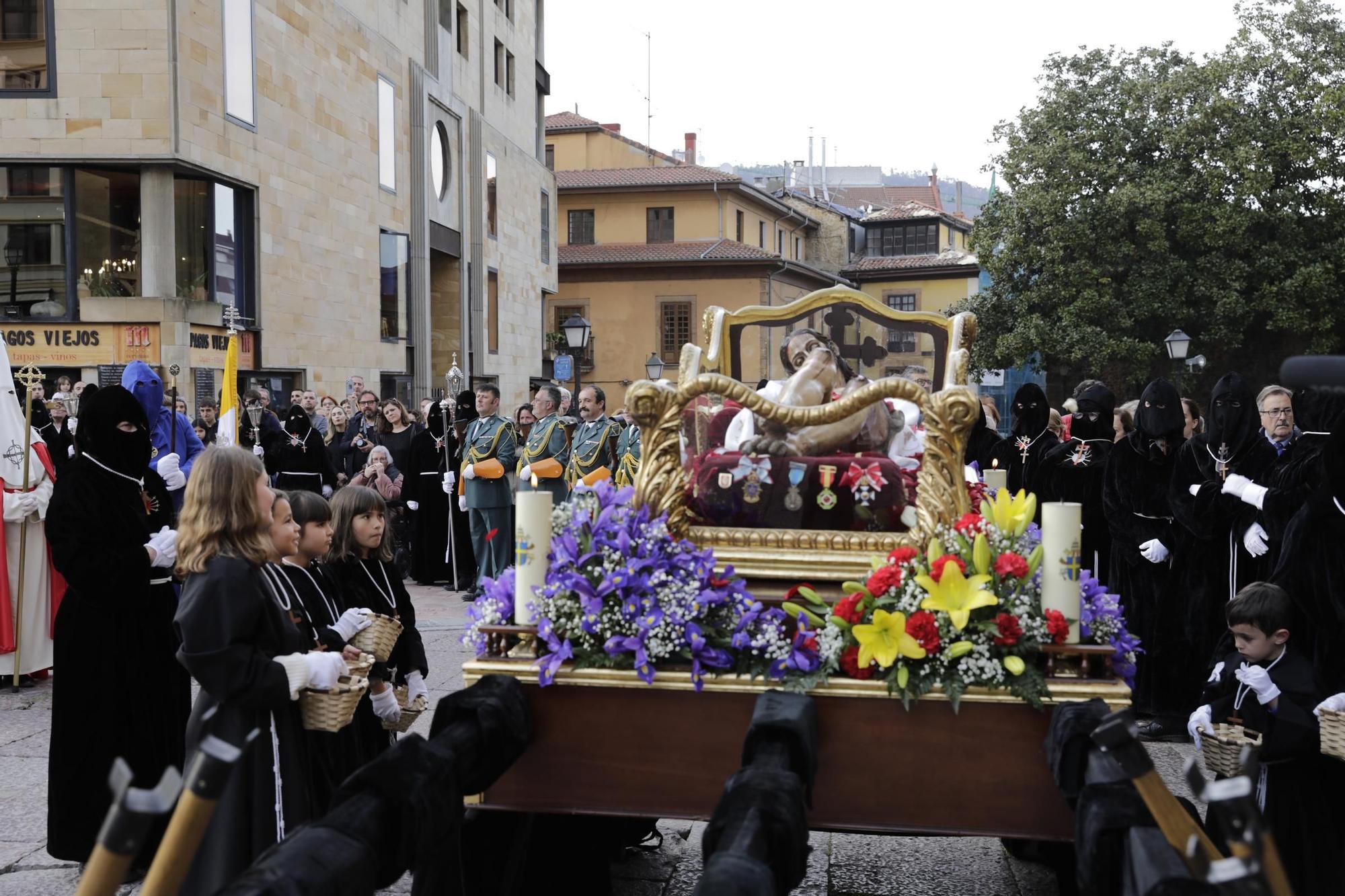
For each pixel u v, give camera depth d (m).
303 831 2.31
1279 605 3.63
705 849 2.41
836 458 3.67
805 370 3.85
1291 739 3.46
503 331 31.08
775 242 46.31
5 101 15.33
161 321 15.59
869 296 4.29
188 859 1.76
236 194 17.52
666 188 41.69
